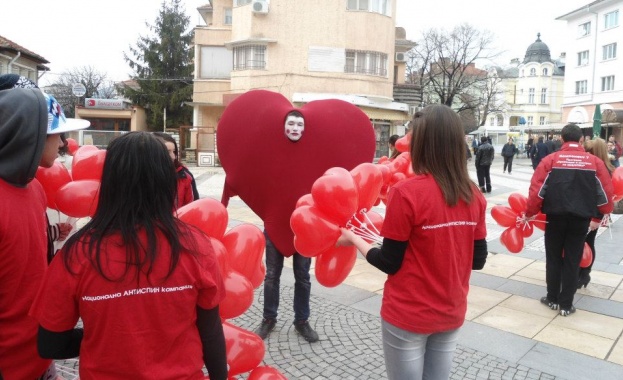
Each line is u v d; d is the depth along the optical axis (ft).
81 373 4.74
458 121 6.84
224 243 7.38
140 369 4.56
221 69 86.79
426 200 6.62
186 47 115.14
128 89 110.11
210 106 88.02
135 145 4.77
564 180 14.14
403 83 99.14
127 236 4.58
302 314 12.81
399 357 7.02
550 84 218.38
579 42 128.77
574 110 126.00
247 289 6.88
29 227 5.95
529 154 123.24
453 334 7.20
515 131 161.27
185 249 4.79
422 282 6.79
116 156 4.75
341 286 17.10
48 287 4.61
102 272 4.45
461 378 10.93
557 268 15.15
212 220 6.82
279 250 12.28
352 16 75.56
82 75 166.40
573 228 14.42
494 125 220.64
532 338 13.11
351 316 14.38
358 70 76.89
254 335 7.06
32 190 6.29
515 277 18.67
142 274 4.54
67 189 8.41
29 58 89.81
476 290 17.11
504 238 15.93
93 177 8.80
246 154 12.05
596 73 123.03
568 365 11.60
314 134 12.01
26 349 5.94
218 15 90.27
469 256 7.11
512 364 11.60
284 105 12.26
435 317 6.79
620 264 20.75
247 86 77.82
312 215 8.21
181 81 110.52
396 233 6.71
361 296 16.11
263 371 6.97
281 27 75.61
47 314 4.61
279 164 12.05
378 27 77.10
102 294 4.49
